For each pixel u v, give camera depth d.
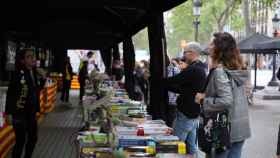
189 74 7.23
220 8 57.81
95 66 27.88
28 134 8.11
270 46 25.80
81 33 17.39
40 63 23.41
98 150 5.04
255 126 17.00
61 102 22.11
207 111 5.32
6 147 9.48
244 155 11.37
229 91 5.22
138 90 16.22
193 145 7.50
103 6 10.64
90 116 7.29
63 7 11.48
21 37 18.11
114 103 8.36
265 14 60.91
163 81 7.93
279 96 29.50
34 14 13.19
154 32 7.96
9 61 16.44
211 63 5.42
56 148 10.66
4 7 11.82
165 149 5.04
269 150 12.02
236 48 5.38
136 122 6.55
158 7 7.76
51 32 17.41
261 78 42.12
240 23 60.91
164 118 7.97
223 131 5.25
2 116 8.66
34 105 8.02
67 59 22.38
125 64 14.80
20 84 7.84
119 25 14.38
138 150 4.96
